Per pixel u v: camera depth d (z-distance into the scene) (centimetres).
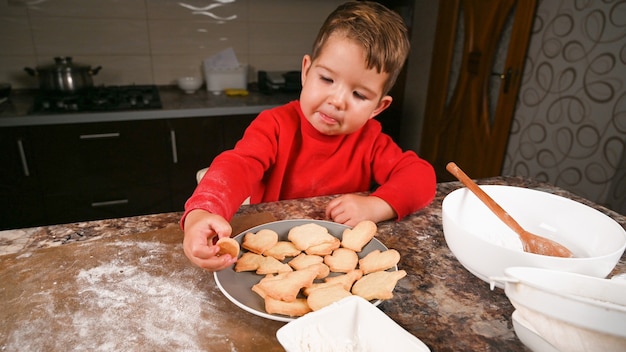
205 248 50
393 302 53
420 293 56
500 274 51
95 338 45
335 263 58
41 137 179
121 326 47
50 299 51
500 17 220
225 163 77
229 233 55
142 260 60
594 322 36
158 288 54
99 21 225
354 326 44
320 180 101
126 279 55
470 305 54
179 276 56
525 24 208
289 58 271
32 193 187
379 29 75
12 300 50
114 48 233
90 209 199
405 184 81
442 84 267
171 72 249
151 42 238
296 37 267
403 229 73
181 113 198
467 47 244
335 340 42
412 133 308
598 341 36
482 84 237
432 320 50
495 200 70
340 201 76
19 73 221
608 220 58
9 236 65
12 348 43
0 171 178
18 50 217
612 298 42
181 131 201
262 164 89
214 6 243
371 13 78
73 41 224
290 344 39
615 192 179
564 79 193
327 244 61
